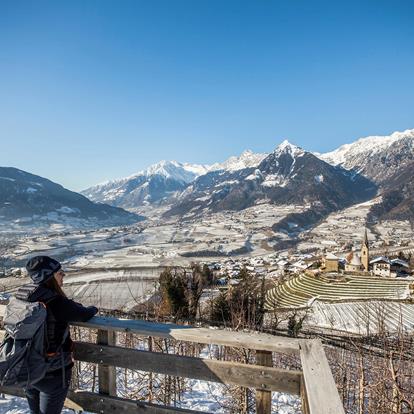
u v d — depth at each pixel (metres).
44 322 2.94
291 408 6.38
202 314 14.26
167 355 3.35
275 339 3.19
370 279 62.78
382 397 5.82
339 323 26.77
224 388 6.63
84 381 6.78
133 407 3.42
